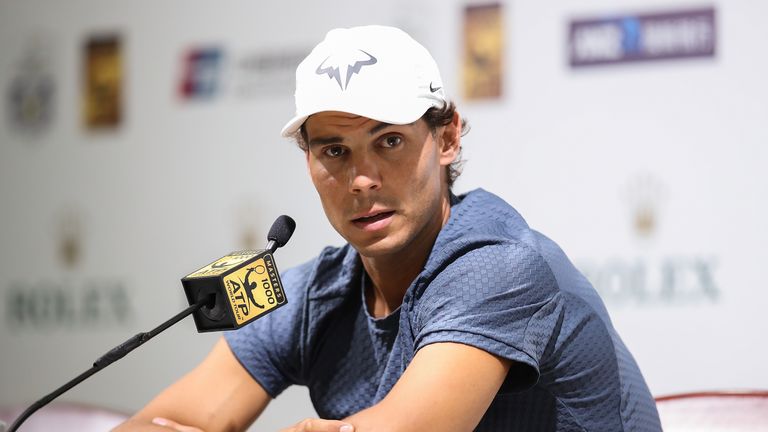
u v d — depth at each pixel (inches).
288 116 537.0
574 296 221.3
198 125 553.0
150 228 561.3
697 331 466.0
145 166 562.6
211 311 201.2
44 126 581.6
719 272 463.5
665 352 470.6
